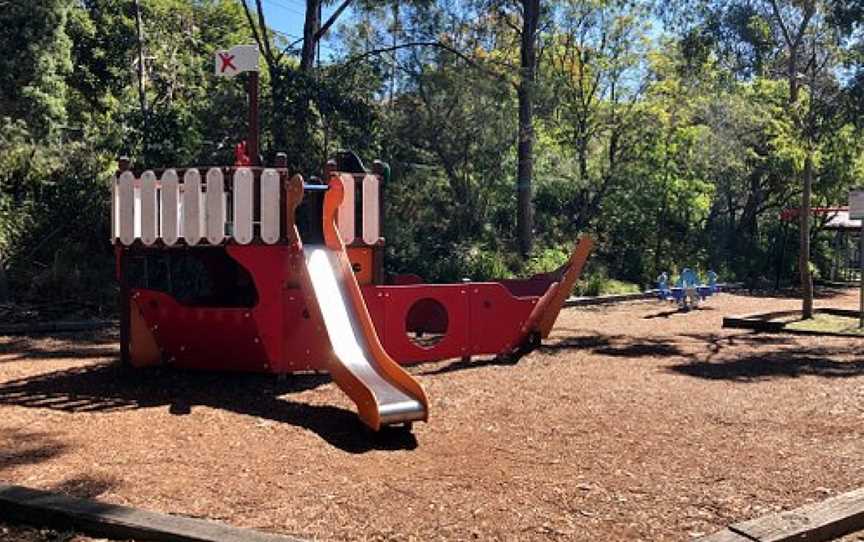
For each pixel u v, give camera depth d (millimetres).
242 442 5801
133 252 8867
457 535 4055
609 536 4070
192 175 8109
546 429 6344
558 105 23375
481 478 5012
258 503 4461
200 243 8148
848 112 13812
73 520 4098
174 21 24594
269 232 8000
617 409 7121
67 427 6133
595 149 28031
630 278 23594
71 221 15984
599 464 5355
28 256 15016
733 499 4641
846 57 13906
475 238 20906
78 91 24688
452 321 9484
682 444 5914
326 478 4961
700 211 28125
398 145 19609
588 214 26188
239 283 10156
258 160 9320
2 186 15805
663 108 25594
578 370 9234
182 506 4375
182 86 20469
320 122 18047
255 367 8344
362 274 9148
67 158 16422
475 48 21984
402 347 9070
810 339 12461
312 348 8188
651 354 10648
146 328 8570
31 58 15078
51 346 10570
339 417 6695
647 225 25469
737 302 19969
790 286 27234
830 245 33656
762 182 29859
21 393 7422
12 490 4395
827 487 4875
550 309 11047
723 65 16484
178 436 5926
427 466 5285
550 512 4398
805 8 15086
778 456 5594
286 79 17891
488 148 20250
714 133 27188
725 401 7512
